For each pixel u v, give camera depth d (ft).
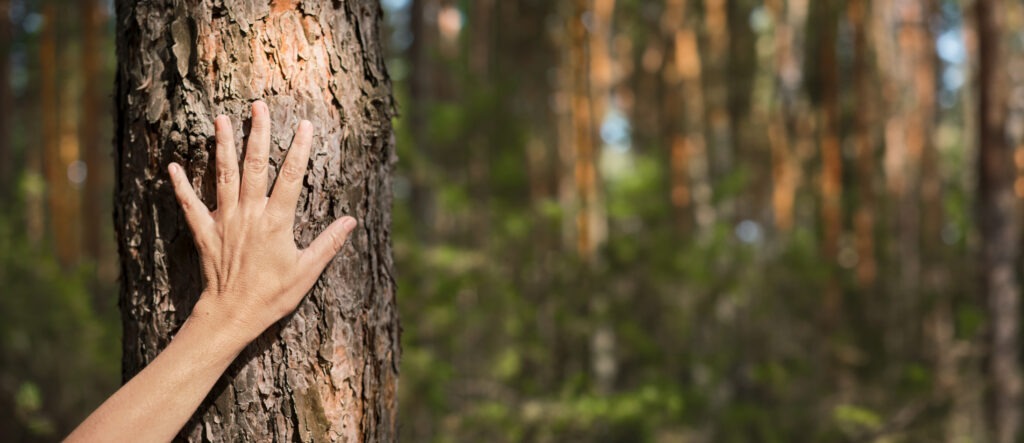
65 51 33.14
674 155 27.50
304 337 4.12
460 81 23.21
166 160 4.09
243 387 4.05
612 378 19.45
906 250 34.30
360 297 4.31
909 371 18.85
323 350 4.16
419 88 24.49
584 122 21.79
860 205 29.73
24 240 19.85
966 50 39.19
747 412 18.66
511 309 18.81
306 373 4.12
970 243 35.47
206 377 3.87
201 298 3.94
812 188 38.88
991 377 20.54
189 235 4.09
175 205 4.11
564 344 19.66
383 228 4.54
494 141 22.76
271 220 3.94
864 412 17.12
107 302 21.84
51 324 17.90
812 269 26.68
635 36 40.75
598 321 19.27
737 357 21.71
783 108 33.78
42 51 28.86
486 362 18.58
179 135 4.05
